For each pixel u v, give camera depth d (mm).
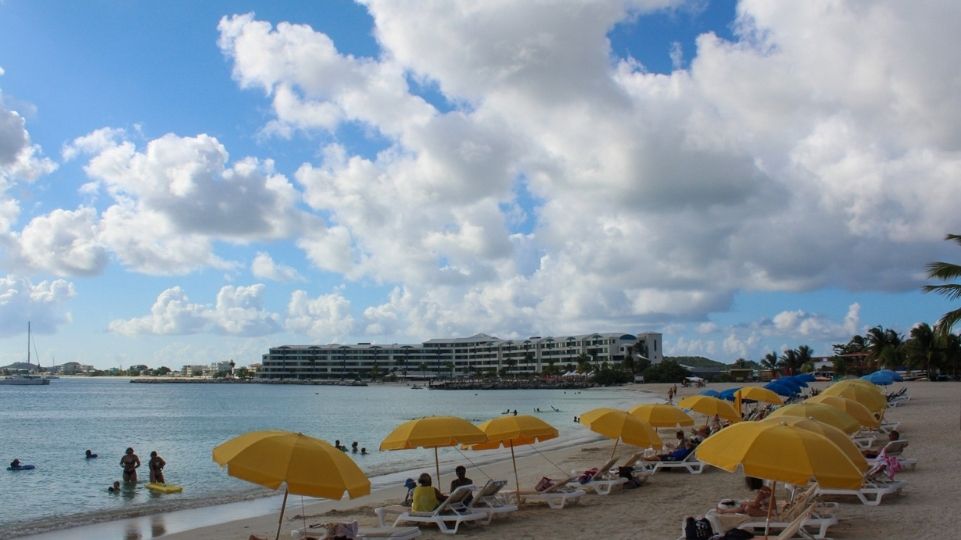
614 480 17766
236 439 10266
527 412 84250
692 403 21188
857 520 12828
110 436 54594
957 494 14828
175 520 18562
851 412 18453
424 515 13875
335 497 9477
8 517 20156
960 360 86938
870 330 105312
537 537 13016
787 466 9117
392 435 14430
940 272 26156
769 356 159000
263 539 13203
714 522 11742
